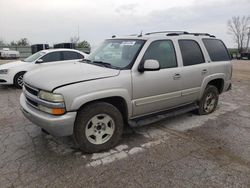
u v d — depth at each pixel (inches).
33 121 133.4
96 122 137.0
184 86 178.5
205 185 111.4
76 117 130.1
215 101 218.5
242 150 146.9
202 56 196.1
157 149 146.7
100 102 137.0
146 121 160.6
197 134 170.9
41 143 152.3
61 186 109.5
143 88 151.3
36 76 139.6
